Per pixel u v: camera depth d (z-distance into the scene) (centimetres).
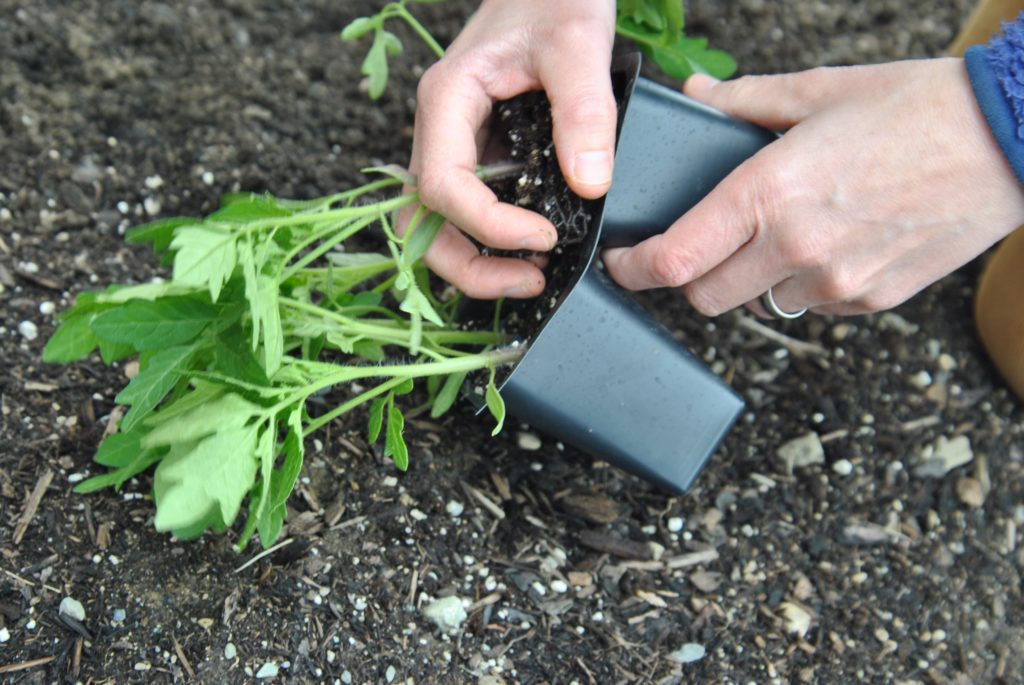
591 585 73
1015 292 79
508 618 72
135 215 81
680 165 68
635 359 68
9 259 78
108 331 63
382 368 65
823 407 81
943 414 82
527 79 67
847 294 69
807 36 95
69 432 73
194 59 87
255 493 65
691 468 70
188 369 65
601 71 64
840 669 73
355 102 88
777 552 76
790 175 66
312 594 70
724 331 83
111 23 88
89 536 70
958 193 66
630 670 71
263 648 69
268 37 89
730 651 73
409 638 70
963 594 76
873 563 77
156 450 67
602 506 75
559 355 67
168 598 69
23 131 82
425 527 73
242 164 84
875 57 94
